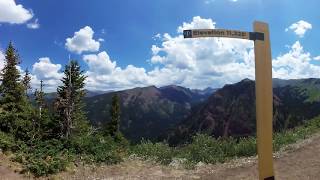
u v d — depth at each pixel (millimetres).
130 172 18734
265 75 7586
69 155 20016
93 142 22203
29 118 22625
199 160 19938
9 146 19547
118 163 20094
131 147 23359
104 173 18656
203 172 18016
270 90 7645
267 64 7621
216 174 17375
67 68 26484
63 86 26094
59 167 18500
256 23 7496
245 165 18375
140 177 17828
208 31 7098
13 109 22984
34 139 20828
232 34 7242
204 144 21266
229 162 19359
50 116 23969
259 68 7523
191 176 17484
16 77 25609
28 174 17734
